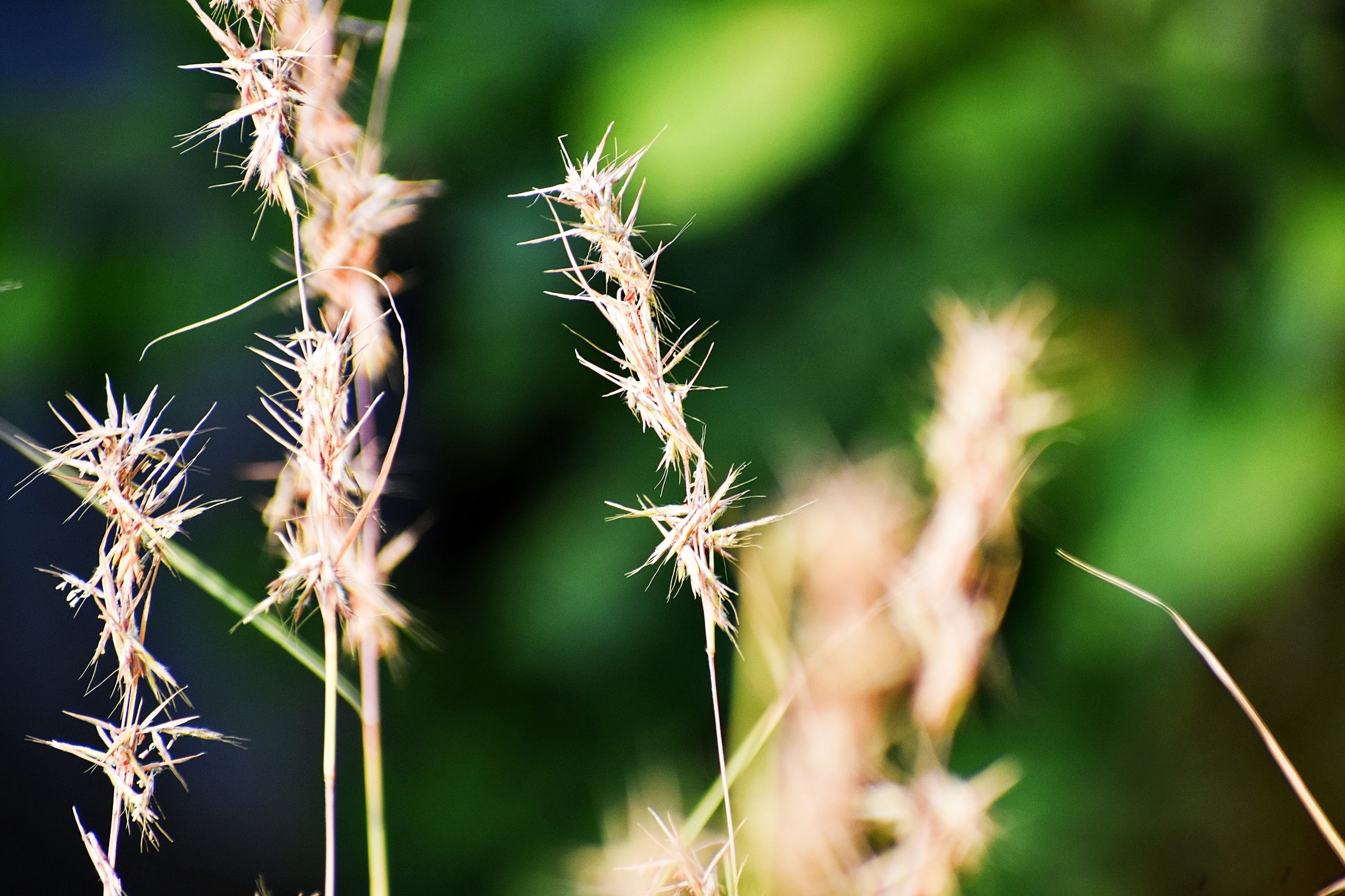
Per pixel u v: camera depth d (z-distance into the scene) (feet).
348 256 2.45
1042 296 3.79
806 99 3.26
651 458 4.91
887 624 2.64
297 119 2.43
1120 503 3.53
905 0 3.40
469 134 4.79
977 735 4.38
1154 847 4.25
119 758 2.42
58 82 5.47
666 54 3.38
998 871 3.99
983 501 2.59
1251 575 3.24
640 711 5.20
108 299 5.15
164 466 2.43
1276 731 4.22
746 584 2.71
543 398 5.27
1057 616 3.88
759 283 4.75
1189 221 3.75
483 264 5.08
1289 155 3.48
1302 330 3.33
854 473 2.75
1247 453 3.33
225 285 5.29
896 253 4.44
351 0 4.75
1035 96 3.60
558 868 5.26
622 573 4.89
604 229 2.39
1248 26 3.43
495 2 4.70
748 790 2.68
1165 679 4.22
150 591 2.43
